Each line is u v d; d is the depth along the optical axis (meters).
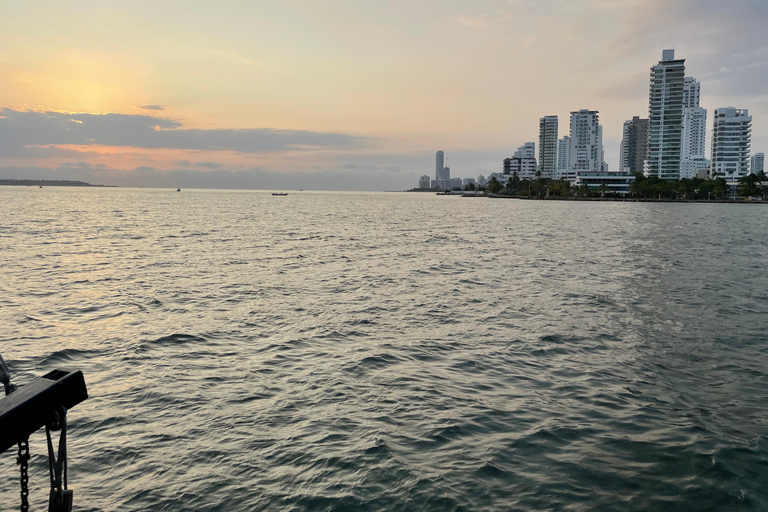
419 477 8.79
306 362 15.00
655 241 56.16
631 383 13.41
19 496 8.41
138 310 21.56
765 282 29.33
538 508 8.00
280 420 11.07
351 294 25.30
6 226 65.75
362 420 11.06
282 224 78.62
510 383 13.39
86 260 36.84
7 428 4.06
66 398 4.59
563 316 20.88
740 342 17.19
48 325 19.06
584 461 9.40
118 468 9.15
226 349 16.25
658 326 19.28
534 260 39.31
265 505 8.07
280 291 25.97
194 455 9.59
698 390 12.96
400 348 16.41
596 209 156.75
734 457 9.51
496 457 9.50
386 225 80.62
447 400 12.18
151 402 12.02
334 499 8.18
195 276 30.39
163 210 119.62
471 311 21.72
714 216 115.75
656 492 8.44
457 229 73.69
